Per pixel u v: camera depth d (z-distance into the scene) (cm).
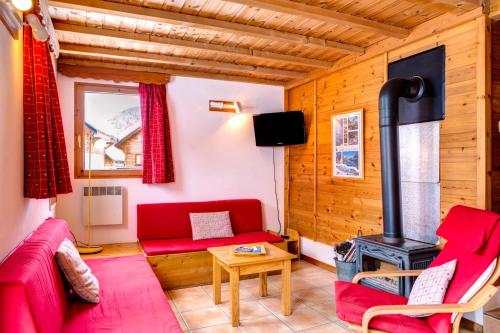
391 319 205
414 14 295
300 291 366
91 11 268
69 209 402
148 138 432
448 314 199
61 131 274
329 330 281
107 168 425
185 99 460
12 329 143
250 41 357
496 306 266
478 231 206
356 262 325
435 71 306
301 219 492
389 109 305
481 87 270
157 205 430
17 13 195
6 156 187
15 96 209
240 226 470
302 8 269
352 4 275
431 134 309
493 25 275
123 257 339
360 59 382
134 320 203
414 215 324
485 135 267
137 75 427
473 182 275
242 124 495
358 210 391
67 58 398
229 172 487
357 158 392
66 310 212
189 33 333
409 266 270
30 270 164
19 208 216
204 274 385
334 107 430
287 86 516
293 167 511
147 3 271
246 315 309
